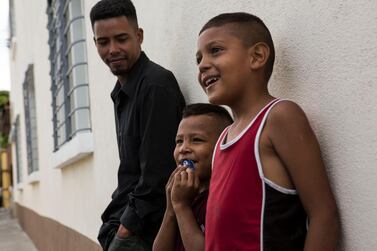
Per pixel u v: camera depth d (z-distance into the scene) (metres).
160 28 2.94
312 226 1.37
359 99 1.34
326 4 1.46
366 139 1.33
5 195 22.02
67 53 4.99
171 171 2.25
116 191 2.62
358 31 1.33
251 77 1.51
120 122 2.49
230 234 1.42
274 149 1.41
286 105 1.42
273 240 1.38
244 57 1.51
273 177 1.41
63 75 5.03
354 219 1.38
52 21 5.98
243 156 1.43
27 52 9.50
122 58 2.41
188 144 1.87
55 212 6.88
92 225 4.49
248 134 1.44
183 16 2.56
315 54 1.52
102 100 3.99
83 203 4.89
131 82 2.40
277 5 1.72
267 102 1.51
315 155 1.40
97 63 4.15
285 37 1.68
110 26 2.40
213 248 1.47
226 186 1.45
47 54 6.84
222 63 1.50
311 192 1.37
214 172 1.54
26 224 11.88
